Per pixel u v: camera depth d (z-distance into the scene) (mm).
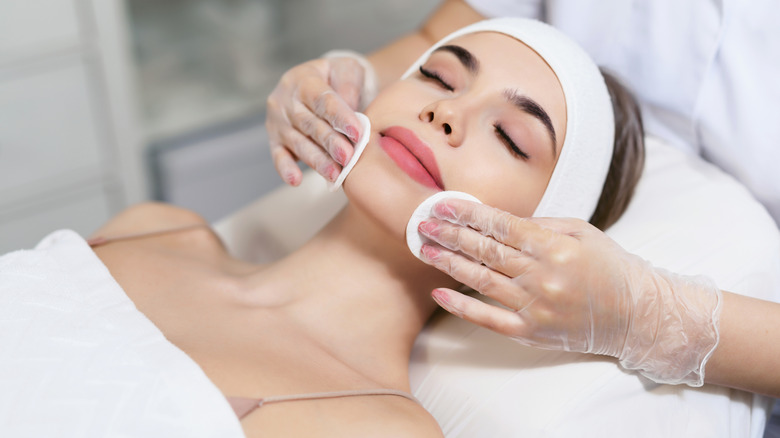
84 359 778
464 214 835
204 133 2145
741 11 1017
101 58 1856
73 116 1877
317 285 992
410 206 886
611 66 1191
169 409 734
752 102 1040
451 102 911
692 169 1124
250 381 827
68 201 1952
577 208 1002
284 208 1332
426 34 1357
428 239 888
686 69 1093
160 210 1205
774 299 981
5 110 1779
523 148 925
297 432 790
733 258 966
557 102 949
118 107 1922
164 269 1025
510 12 1288
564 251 798
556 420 840
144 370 762
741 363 854
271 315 962
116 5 1833
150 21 2217
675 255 968
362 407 837
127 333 807
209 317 942
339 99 962
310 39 2422
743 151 1067
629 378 875
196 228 1183
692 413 896
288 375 857
